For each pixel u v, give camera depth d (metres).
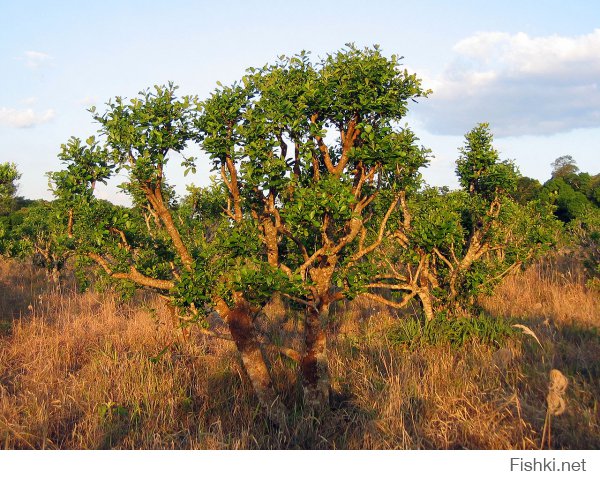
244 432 5.56
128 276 6.05
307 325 6.16
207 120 5.78
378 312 10.17
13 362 8.27
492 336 7.45
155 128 5.69
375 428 5.47
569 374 6.06
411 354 7.37
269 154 5.86
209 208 8.84
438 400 5.84
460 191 10.12
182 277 5.62
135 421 6.14
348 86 5.93
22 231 16.73
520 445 4.89
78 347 8.87
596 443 4.79
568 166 46.00
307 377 6.05
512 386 5.93
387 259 8.52
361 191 6.83
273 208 6.22
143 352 8.51
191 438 5.63
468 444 5.12
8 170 9.82
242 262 5.91
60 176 5.75
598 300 9.19
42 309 11.05
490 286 9.15
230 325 6.00
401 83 6.10
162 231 9.20
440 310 8.48
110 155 5.70
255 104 5.83
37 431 5.83
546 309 9.09
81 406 6.47
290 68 6.42
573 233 13.36
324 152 6.34
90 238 6.04
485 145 8.91
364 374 6.84
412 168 7.30
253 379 6.00
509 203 9.67
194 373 7.51
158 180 5.77
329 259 6.15
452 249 8.77
